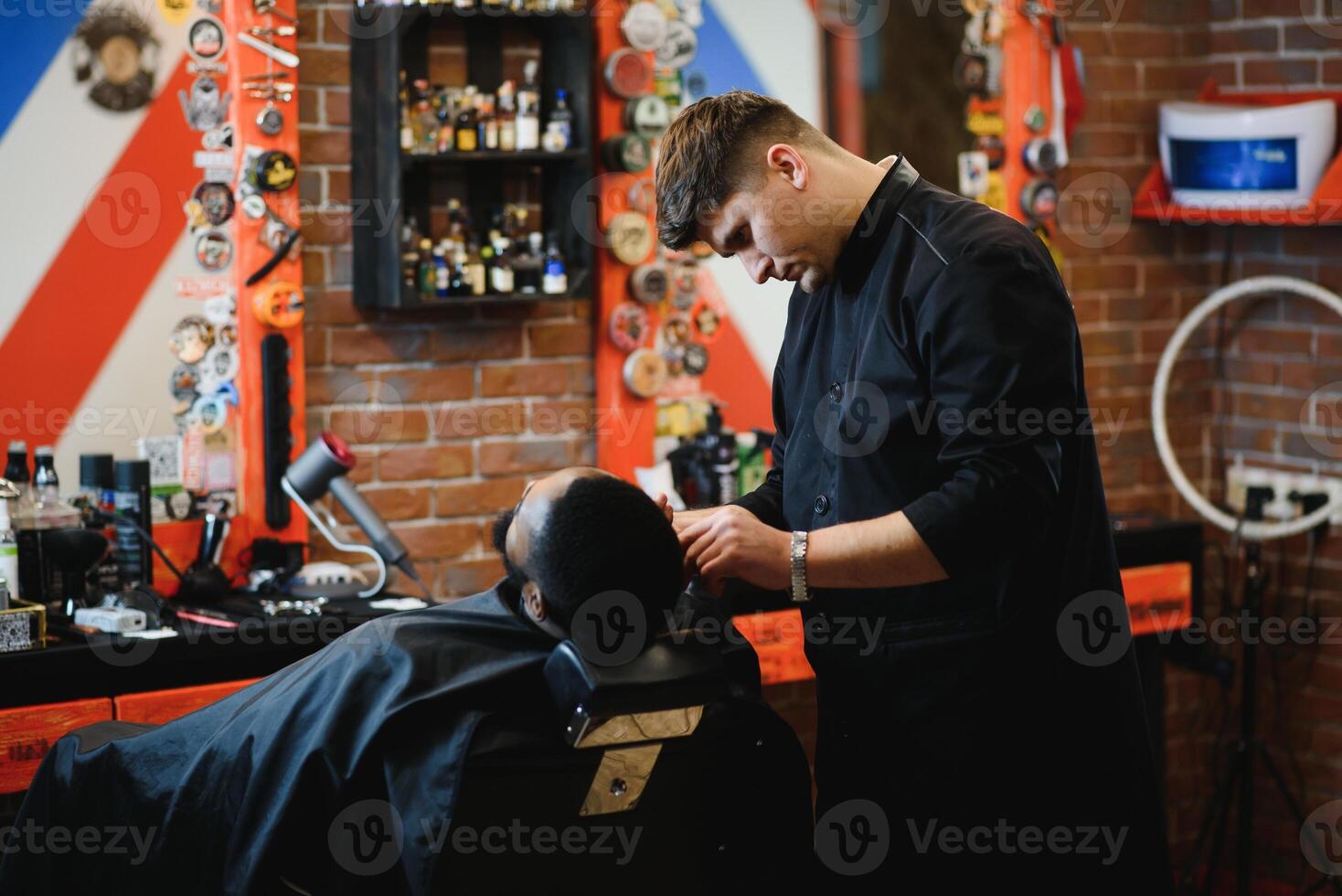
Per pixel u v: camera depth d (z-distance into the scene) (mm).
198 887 1819
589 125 3365
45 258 3002
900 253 1987
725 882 1758
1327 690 3857
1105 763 2035
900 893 2076
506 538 1738
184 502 3141
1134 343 4070
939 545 1824
